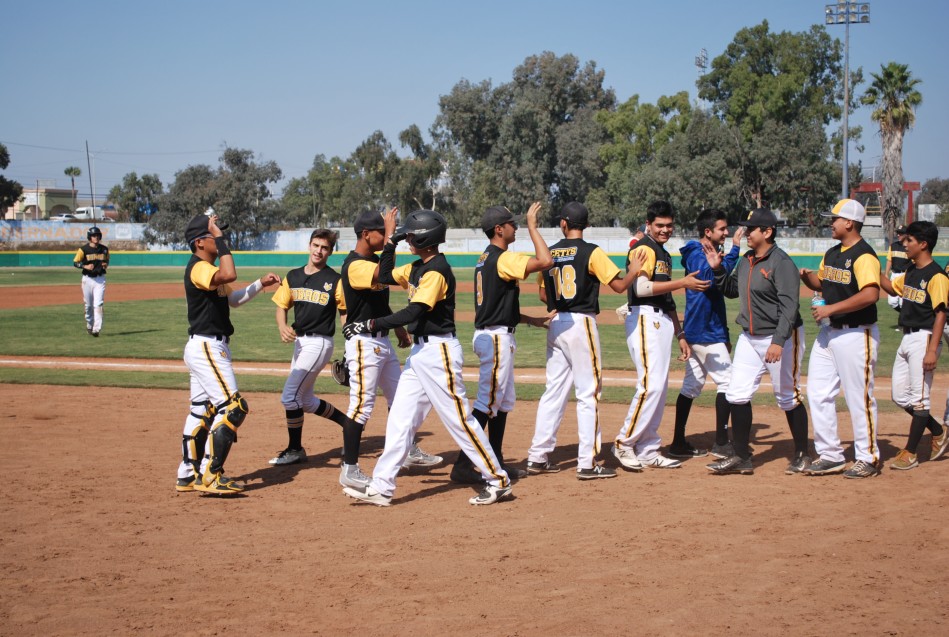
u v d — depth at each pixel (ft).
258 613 13.96
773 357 21.68
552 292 22.74
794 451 25.03
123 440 27.91
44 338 56.39
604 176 230.07
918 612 13.57
